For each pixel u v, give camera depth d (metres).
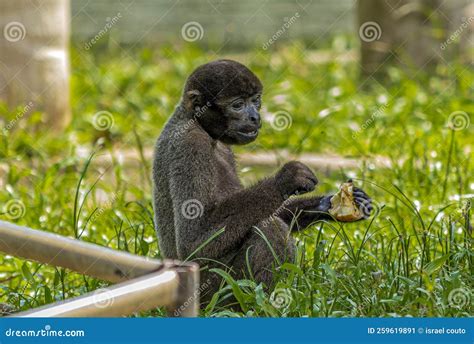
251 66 20.12
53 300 8.08
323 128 14.96
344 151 13.88
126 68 21.14
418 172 11.62
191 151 7.99
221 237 7.87
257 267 7.94
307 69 20.94
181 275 5.88
